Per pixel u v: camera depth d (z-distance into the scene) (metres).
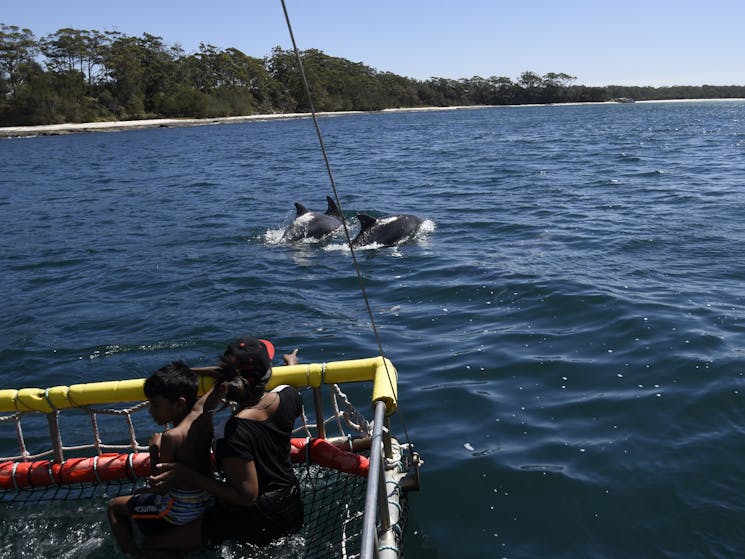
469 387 7.03
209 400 4.25
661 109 151.00
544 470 5.40
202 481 4.22
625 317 8.68
